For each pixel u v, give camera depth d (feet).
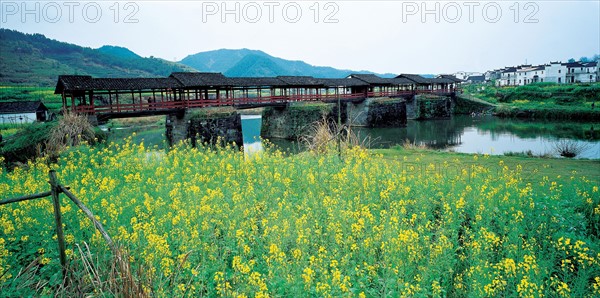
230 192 33.81
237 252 23.75
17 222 25.93
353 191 34.96
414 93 207.62
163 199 31.91
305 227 26.45
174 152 51.83
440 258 22.15
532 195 32.94
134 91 99.45
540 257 23.16
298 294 18.89
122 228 23.56
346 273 21.97
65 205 27.68
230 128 108.47
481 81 420.36
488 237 23.43
